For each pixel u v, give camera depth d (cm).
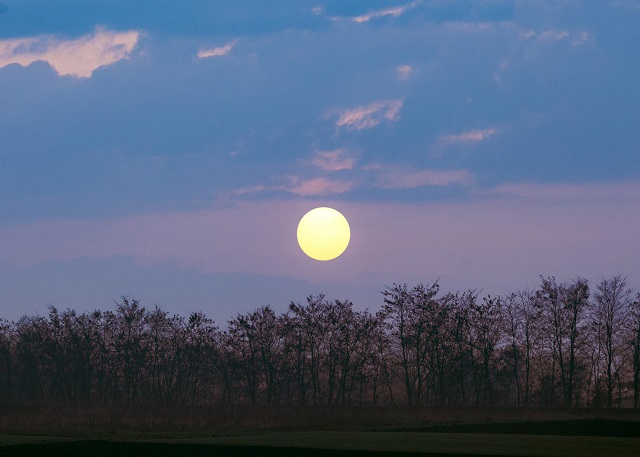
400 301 8881
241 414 5416
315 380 9031
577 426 4628
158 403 8550
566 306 8519
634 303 8344
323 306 9019
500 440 3406
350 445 3150
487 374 8650
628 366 8438
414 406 7519
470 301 8838
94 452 2969
